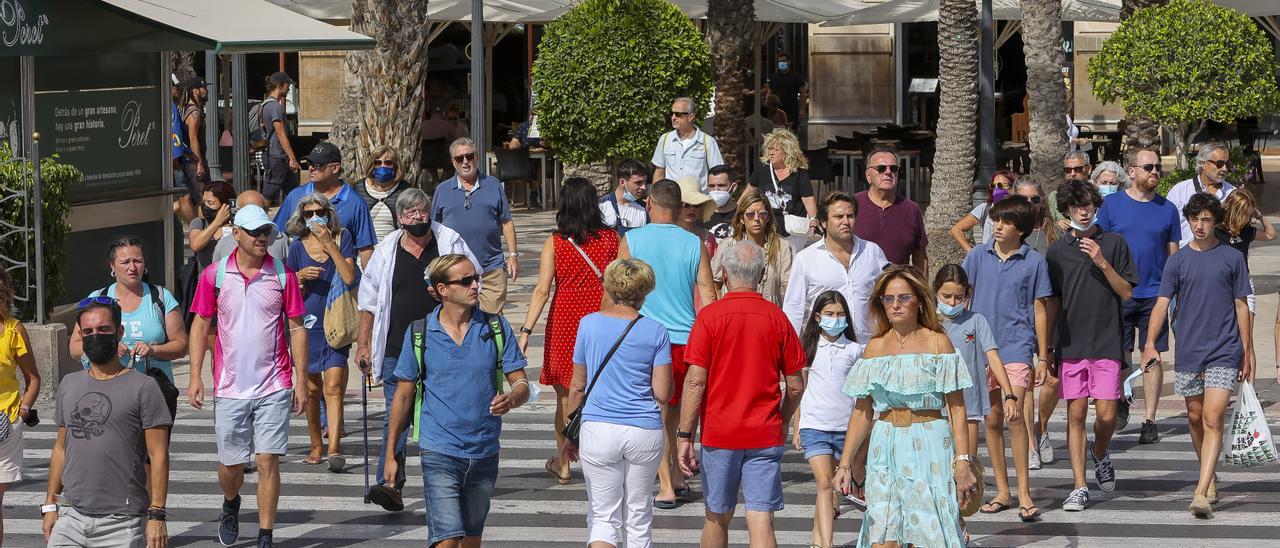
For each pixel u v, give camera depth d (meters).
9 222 24.05
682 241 17.20
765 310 14.09
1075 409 17.52
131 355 15.16
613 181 41.94
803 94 60.31
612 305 14.51
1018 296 17.25
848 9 51.38
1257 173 53.06
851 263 17.28
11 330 15.44
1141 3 41.59
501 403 13.41
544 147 48.22
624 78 36.75
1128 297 17.55
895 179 19.38
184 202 29.03
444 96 59.91
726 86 41.53
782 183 22.33
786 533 16.55
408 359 13.59
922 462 13.45
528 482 19.05
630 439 13.71
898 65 60.53
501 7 45.47
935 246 35.69
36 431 21.88
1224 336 17.03
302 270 19.42
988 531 16.45
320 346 19.50
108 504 12.73
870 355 13.69
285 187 43.53
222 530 15.96
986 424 17.33
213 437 21.72
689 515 17.31
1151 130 41.94
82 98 26.72
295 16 28.09
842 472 13.85
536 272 35.50
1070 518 17.02
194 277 19.48
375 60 35.53
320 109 60.81
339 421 19.45
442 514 13.28
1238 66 35.47
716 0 41.47
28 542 16.16
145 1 26.75
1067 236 17.69
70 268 26.53
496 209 22.77
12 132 25.34
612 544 13.73
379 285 17.58
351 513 17.52
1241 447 17.09
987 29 39.38
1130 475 19.16
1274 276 33.41
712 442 14.00
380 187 22.61
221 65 55.59
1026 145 52.06
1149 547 15.80
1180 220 21.58
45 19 23.86
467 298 13.42
